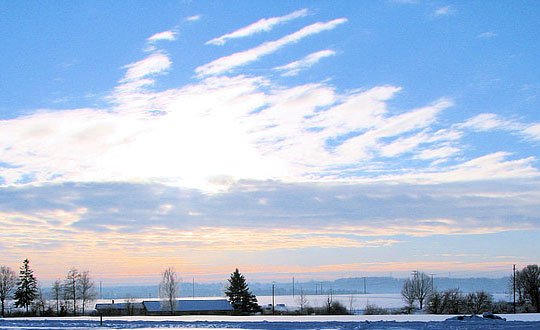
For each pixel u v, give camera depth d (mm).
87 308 115375
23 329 48156
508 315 67062
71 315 100812
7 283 114625
